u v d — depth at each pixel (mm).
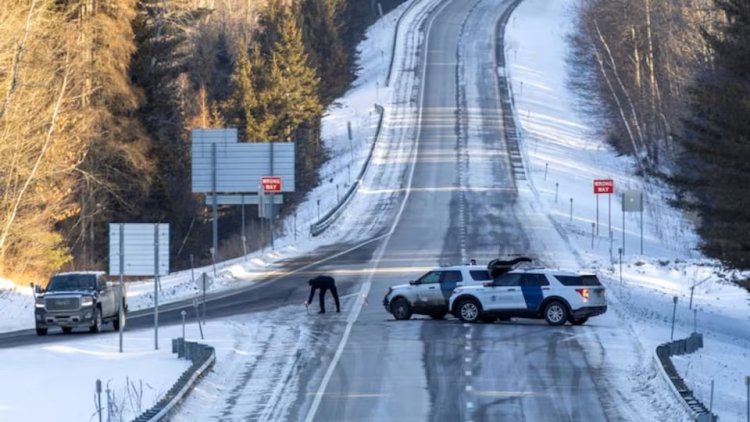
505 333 130000
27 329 162500
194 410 88438
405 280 184500
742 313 173875
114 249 122188
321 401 92000
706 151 130500
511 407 89062
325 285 152125
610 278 185625
